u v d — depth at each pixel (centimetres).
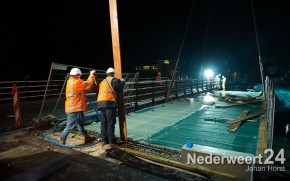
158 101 1197
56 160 349
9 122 780
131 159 425
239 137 588
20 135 573
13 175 300
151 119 808
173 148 499
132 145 506
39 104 1260
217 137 589
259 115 821
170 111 966
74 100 485
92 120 774
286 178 479
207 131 647
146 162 413
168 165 406
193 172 378
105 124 504
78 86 481
